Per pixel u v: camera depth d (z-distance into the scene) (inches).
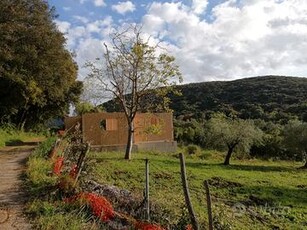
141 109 1198.9
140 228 397.4
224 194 852.6
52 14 1499.8
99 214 393.4
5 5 1272.1
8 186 523.2
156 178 925.8
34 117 2174.0
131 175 925.2
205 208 661.9
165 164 1120.2
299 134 1549.0
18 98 1517.0
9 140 1422.2
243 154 1649.9
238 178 1033.5
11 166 714.8
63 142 991.6
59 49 1539.1
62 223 351.6
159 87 1171.9
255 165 1393.9
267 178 1080.2
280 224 676.7
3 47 1250.0
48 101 2053.4
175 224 451.2
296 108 3193.9
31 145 1320.1
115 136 1363.2
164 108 1221.1
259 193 882.8
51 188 484.4
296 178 1127.6
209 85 4143.7
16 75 1382.9
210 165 1253.1
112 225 389.1
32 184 521.3
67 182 471.2
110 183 781.9
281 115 3043.8
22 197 462.3
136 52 1136.8
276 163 1547.7
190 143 1942.7
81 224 358.6
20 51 1352.1
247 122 1396.4
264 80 4148.6
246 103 3516.2
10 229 349.7
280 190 930.1
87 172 614.9
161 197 650.2
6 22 1270.9
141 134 1401.3
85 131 1337.4
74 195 439.5
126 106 1198.9
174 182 901.2
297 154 1710.1
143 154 1314.0
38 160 701.3
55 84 1673.2
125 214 436.5
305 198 863.7
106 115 1362.0
